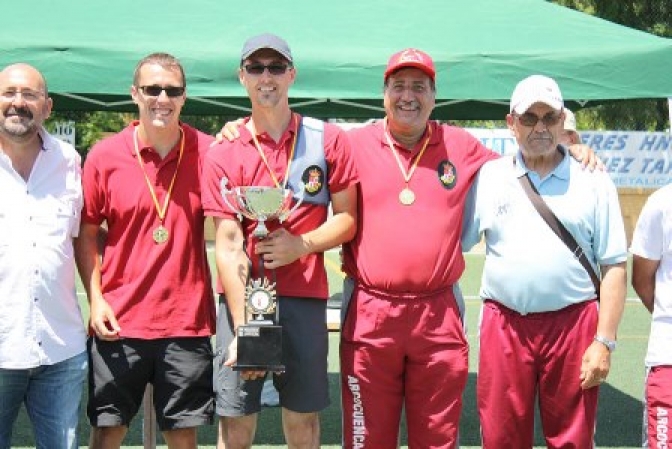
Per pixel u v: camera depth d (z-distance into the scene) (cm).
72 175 414
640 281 431
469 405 744
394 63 429
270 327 404
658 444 417
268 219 411
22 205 398
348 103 716
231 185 420
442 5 693
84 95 737
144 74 425
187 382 436
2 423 404
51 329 404
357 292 442
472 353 940
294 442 440
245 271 418
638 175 1830
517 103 425
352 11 665
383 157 438
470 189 451
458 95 582
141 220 432
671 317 415
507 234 433
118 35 587
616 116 2377
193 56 562
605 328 425
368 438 444
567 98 589
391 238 431
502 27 641
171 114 427
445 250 435
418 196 434
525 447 444
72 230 416
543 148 422
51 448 412
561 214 426
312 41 598
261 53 411
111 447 446
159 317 432
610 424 691
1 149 401
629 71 589
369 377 440
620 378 841
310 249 417
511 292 431
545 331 430
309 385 429
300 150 423
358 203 441
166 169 435
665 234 417
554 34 627
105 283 437
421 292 433
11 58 554
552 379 435
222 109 838
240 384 428
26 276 396
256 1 675
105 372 434
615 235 428
